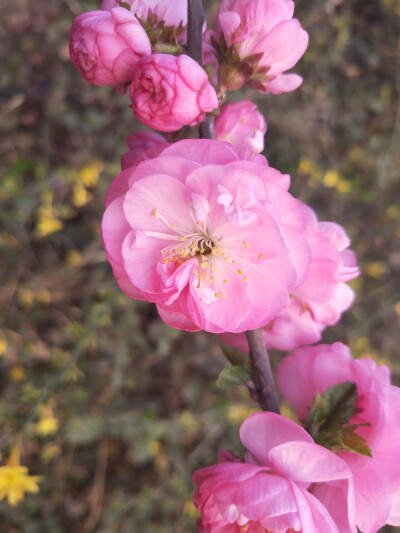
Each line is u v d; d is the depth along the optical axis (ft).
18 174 0.93
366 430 0.38
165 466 0.99
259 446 0.36
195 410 1.03
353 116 1.22
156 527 0.97
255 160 0.33
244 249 0.35
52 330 0.98
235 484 0.33
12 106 0.96
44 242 0.99
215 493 0.34
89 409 0.97
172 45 0.37
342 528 0.36
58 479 0.96
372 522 0.36
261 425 0.36
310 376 0.41
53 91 1.01
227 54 0.38
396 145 1.21
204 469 0.35
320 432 0.37
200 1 0.37
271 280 0.34
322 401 0.38
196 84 0.33
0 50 1.04
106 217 0.35
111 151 1.04
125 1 0.38
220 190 0.31
